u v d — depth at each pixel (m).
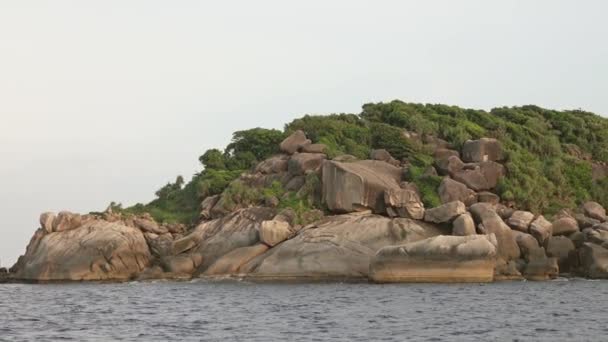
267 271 84.06
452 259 78.56
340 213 91.94
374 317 54.22
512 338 44.72
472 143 103.31
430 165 101.44
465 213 85.62
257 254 87.62
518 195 96.69
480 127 116.56
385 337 45.53
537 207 97.25
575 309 57.53
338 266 82.19
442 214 86.19
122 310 61.31
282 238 87.94
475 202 94.44
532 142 114.31
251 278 84.69
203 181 106.44
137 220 99.00
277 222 88.31
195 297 70.56
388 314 55.66
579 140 120.56
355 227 86.12
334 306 61.19
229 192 98.69
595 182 109.44
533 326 49.22
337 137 111.56
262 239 87.94
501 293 69.31
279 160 105.44
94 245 92.69
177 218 103.31
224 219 95.12
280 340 44.97
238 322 53.12
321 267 82.50
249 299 67.81
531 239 86.06
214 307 62.34
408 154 105.50
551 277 84.50
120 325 52.47
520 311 56.69
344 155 101.94
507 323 50.62
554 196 104.06
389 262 79.12
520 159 105.69
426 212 87.62
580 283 79.62
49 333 48.72
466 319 52.72
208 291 75.88
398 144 107.00
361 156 106.50
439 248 78.44
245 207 96.69
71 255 92.62
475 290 72.06
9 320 55.56
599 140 122.19
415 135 111.50
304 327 50.09
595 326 48.88
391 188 90.06
